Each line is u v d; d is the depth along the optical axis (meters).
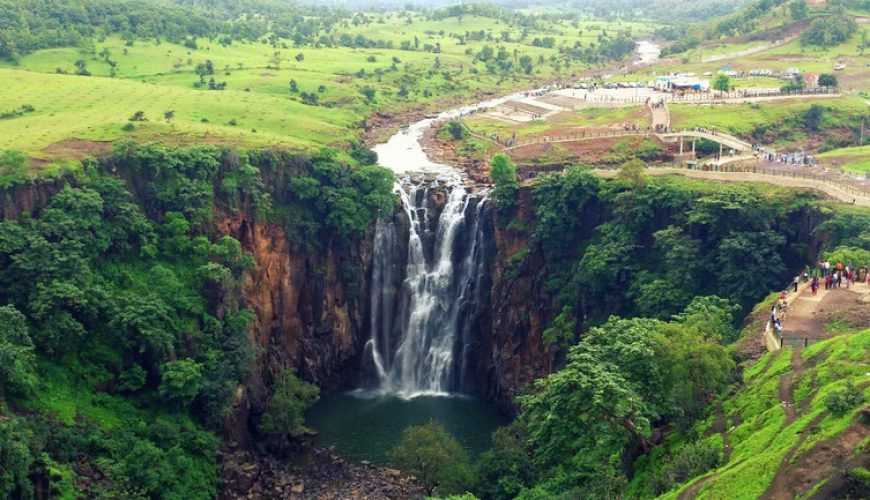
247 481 93.56
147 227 104.00
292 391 104.56
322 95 195.62
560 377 65.31
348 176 125.12
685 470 61.09
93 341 92.44
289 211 121.00
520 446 86.81
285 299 120.06
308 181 121.12
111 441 85.19
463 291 129.88
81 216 97.81
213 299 103.75
